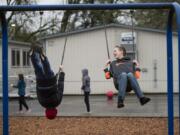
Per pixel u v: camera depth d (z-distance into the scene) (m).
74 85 34.56
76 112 20.89
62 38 34.66
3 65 10.57
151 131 14.97
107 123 16.84
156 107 23.69
